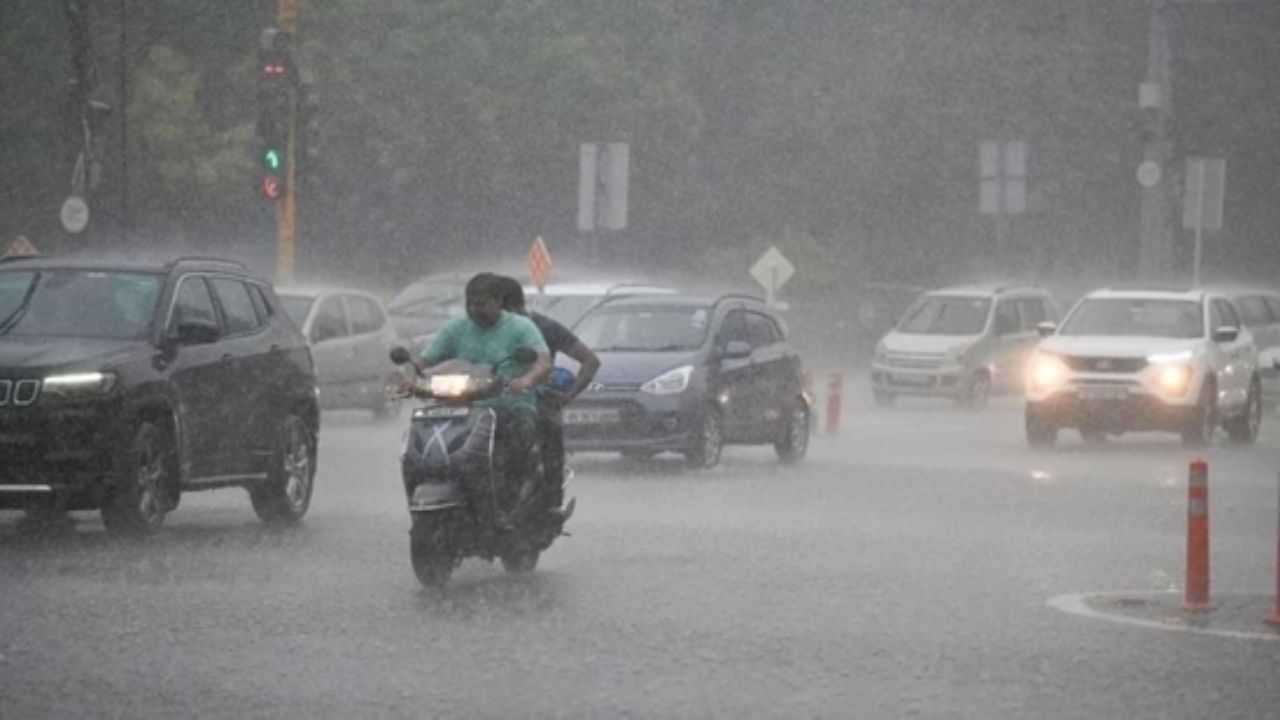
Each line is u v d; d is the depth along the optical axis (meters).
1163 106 112.88
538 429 37.75
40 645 29.48
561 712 25.14
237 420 44.59
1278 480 61.56
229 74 124.50
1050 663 28.94
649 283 84.88
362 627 31.47
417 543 35.41
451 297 103.50
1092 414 74.62
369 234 134.75
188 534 43.66
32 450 40.47
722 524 47.34
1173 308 77.81
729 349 63.62
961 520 49.03
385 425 81.81
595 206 97.19
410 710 25.12
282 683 26.81
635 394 61.06
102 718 24.44
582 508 50.75
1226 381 76.88
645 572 38.47
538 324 38.56
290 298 80.31
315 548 41.34
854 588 36.62
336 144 128.38
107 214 109.06
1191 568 34.34
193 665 28.05
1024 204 115.44
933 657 29.34
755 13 153.38
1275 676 28.08
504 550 37.00
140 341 42.69
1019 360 105.00
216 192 121.25
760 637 30.98
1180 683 27.48
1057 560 41.25
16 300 43.53
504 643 30.17
